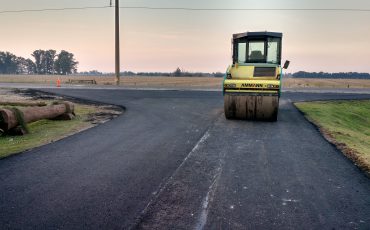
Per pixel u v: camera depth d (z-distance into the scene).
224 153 7.81
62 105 12.84
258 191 5.51
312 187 5.71
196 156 7.53
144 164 6.88
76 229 4.20
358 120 17.16
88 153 7.71
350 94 26.19
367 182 5.98
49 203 4.95
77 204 4.92
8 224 4.32
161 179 6.00
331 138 9.66
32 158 7.25
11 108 10.03
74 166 6.71
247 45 13.81
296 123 12.17
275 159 7.37
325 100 21.09
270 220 4.51
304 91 28.41
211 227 4.30
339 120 15.17
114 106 17.44
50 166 6.70
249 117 12.59
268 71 12.55
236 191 5.50
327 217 4.62
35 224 4.32
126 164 6.87
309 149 8.29
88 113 14.91
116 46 37.25
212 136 9.71
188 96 22.28
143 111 15.11
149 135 9.79
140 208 4.81
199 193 5.39
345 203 5.09
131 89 28.34
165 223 4.39
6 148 8.27
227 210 4.79
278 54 13.74
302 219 4.55
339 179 6.12
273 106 12.03
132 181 5.88
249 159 7.35
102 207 4.83
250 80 12.20
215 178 6.09
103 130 10.55
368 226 4.39
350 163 7.13
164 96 22.28
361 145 9.32
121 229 4.22
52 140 9.20
